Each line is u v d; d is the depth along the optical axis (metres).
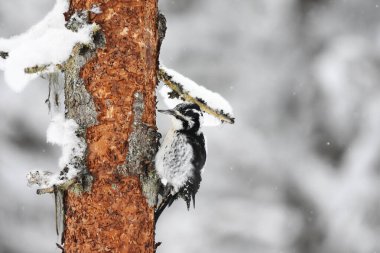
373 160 17.38
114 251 5.42
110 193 5.45
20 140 15.59
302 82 18.91
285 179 18.70
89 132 5.50
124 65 5.54
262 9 19.47
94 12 5.46
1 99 15.53
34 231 15.13
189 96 6.49
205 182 18.81
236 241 18.70
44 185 5.25
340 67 18.27
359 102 17.89
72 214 5.47
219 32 19.17
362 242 17.28
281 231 18.64
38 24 5.64
